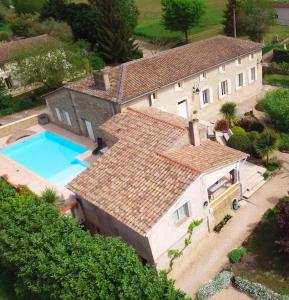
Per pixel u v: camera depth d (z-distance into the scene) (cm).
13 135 4291
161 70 3531
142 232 2031
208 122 3825
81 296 1670
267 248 2277
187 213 2253
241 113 3962
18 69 5234
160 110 3250
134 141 2695
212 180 2338
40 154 3831
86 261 1758
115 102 3142
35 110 5106
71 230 2070
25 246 2006
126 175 2414
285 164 3033
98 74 3338
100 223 2514
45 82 5228
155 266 2027
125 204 2223
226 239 2409
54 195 2652
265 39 6700
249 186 2792
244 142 3142
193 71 3603
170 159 2373
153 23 9231
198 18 7012
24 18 8288
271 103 3522
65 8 7469
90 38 7206
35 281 1934
